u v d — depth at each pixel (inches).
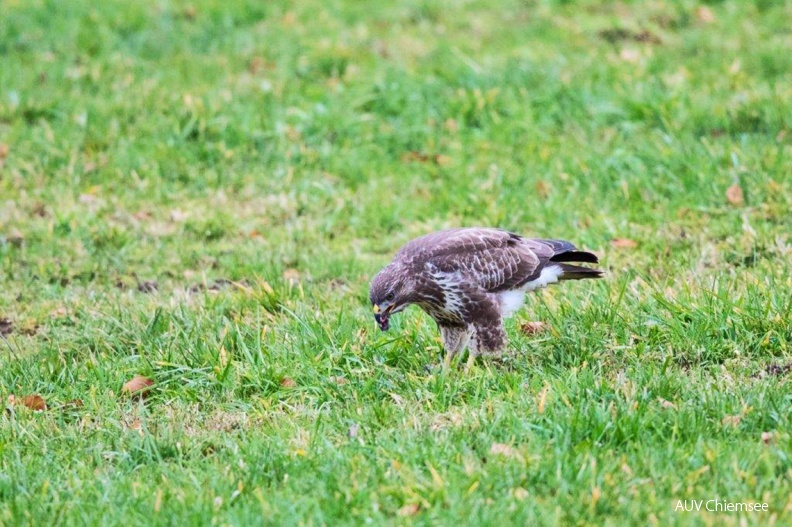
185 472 336.2
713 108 627.2
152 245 556.1
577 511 297.0
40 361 421.7
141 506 313.4
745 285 431.8
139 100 675.4
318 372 396.8
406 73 706.2
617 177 580.1
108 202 593.0
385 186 605.0
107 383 404.5
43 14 819.4
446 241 407.2
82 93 701.3
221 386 395.9
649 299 423.8
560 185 582.6
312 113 661.9
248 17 832.9
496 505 300.4
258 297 465.1
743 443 326.6
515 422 344.2
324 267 520.4
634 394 354.3
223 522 301.3
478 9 853.8
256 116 658.8
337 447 345.4
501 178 590.2
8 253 542.3
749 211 529.3
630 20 817.5
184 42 783.1
